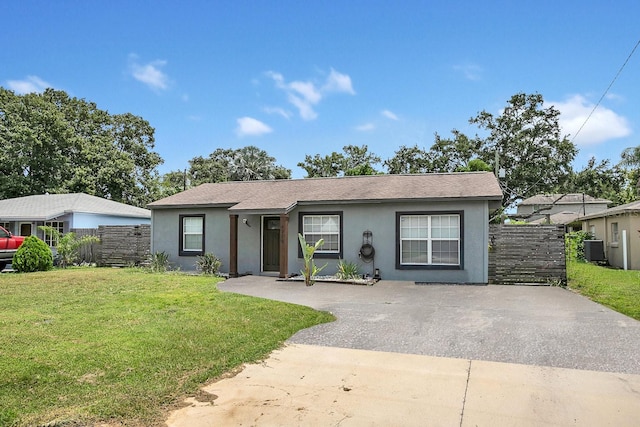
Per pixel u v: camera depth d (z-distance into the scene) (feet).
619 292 34.81
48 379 14.80
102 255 60.18
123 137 127.34
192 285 37.96
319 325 23.97
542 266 40.91
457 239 42.39
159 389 14.26
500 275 41.73
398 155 119.44
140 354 17.67
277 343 20.11
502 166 112.98
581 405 13.39
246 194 53.16
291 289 37.70
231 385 14.99
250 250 50.01
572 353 18.58
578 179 111.34
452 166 116.16
